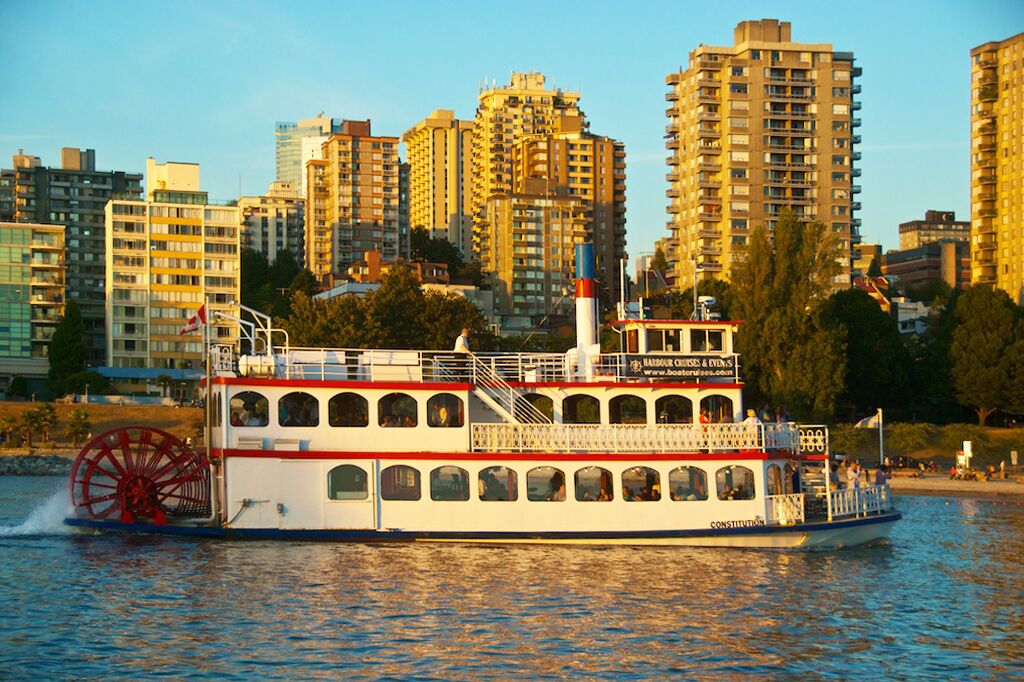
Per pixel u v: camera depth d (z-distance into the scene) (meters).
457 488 45.50
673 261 194.88
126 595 38.59
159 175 164.12
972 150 190.38
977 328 113.75
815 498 50.03
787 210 112.75
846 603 39.84
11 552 44.75
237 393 45.00
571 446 45.94
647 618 37.09
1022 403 109.62
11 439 112.25
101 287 186.25
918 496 77.75
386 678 31.06
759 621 37.19
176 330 157.25
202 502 49.34
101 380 140.38
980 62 188.50
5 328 157.12
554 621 36.47
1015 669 32.97
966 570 46.34
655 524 45.97
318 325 104.69
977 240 188.50
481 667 32.09
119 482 48.66
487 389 47.12
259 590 39.25
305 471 45.06
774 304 106.75
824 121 183.88
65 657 32.38
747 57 182.62
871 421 94.06
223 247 159.88
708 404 48.22
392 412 45.59
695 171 185.50
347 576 41.16
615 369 47.88
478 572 42.16
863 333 117.69
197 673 31.20
